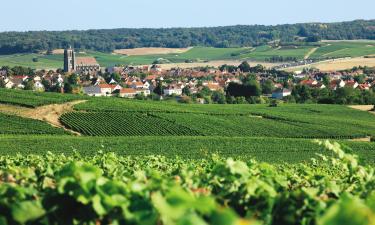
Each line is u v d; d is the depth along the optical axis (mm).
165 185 7301
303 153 78375
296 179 12172
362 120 130875
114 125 101125
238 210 8523
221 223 4973
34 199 7703
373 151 83000
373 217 5168
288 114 126312
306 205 7844
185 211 5645
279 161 70000
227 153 76812
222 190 9125
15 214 6684
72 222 7168
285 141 87938
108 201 6844
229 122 111688
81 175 7367
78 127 98312
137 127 100875
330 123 117438
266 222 7797
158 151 75875
